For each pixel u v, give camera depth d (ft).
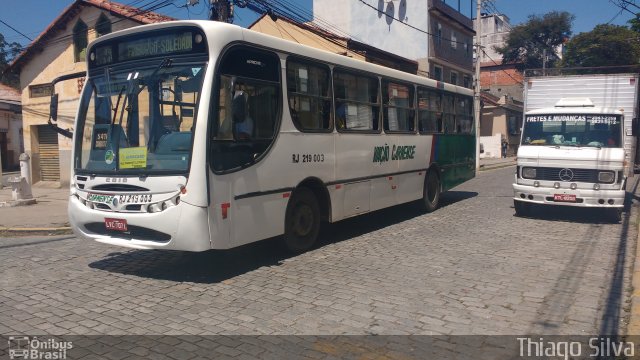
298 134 25.11
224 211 20.81
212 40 20.49
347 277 21.71
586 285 20.57
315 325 16.28
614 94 40.78
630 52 124.57
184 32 20.94
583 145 34.78
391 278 21.54
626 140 39.14
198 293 19.63
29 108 65.00
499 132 137.80
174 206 19.77
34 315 17.30
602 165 33.04
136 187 20.71
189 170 19.74
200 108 19.99
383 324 16.38
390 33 99.40
